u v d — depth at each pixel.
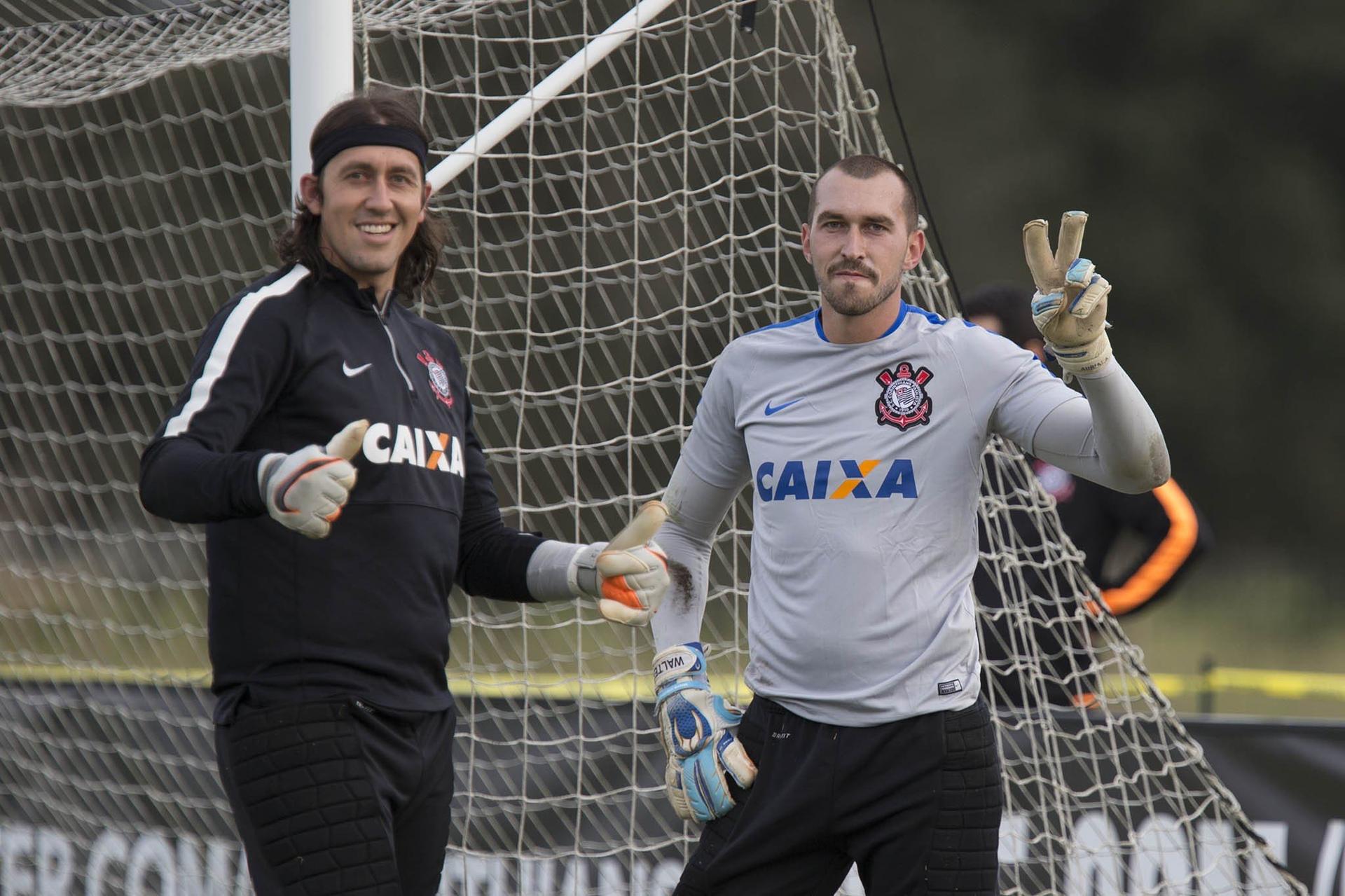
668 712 11.31
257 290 9.27
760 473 10.97
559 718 17.03
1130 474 9.88
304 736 8.96
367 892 8.91
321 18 13.46
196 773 17.88
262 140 47.28
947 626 10.47
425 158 9.77
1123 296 73.69
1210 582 66.75
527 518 45.44
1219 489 72.81
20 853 18.12
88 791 18.14
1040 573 16.11
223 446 8.67
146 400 37.66
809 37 45.12
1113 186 73.75
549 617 35.44
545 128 42.91
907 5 73.50
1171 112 74.06
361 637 9.16
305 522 7.73
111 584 25.70
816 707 10.56
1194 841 15.88
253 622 9.12
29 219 48.19
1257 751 16.34
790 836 10.65
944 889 10.34
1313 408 72.62
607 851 16.75
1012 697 16.73
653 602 9.48
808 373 10.94
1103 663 15.74
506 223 44.22
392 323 9.89
